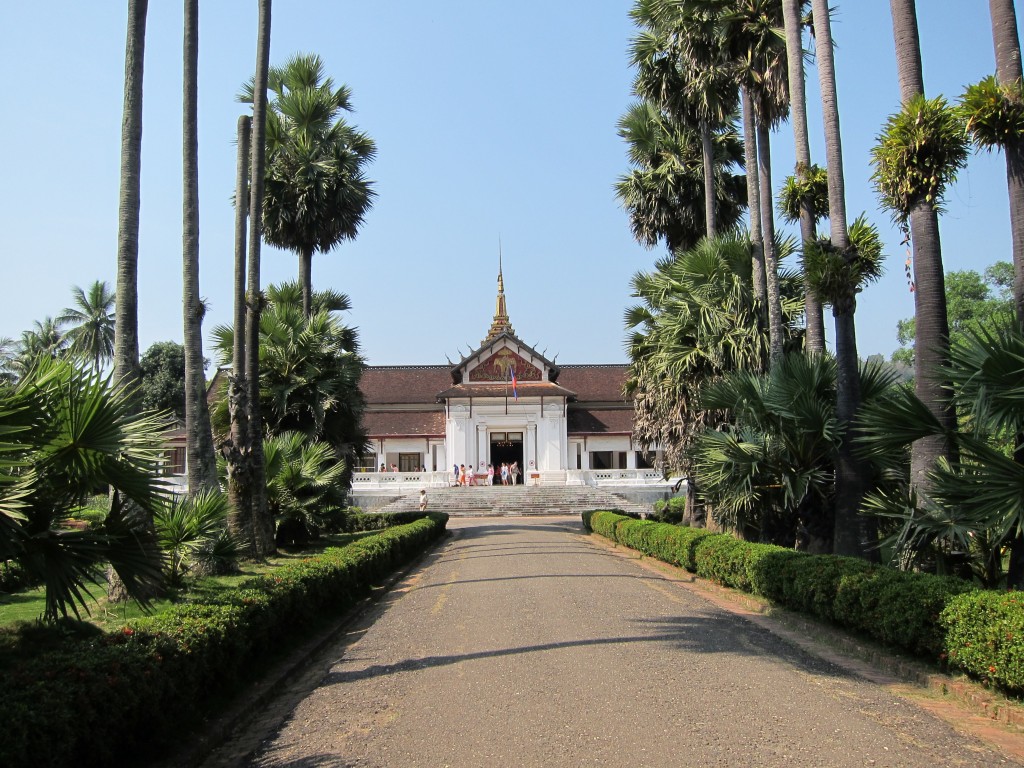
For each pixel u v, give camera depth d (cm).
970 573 962
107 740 509
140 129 1170
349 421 2630
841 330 1257
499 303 6606
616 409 5694
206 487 1475
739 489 1359
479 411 5306
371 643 1003
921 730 582
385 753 570
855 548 1209
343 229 2962
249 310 1889
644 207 2758
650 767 511
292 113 2823
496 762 535
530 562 1855
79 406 630
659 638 935
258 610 813
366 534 2811
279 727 658
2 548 608
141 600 722
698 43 1919
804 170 1523
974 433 870
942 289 1070
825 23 1341
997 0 1015
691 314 1984
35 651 640
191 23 1501
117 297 1145
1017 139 965
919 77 1135
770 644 903
